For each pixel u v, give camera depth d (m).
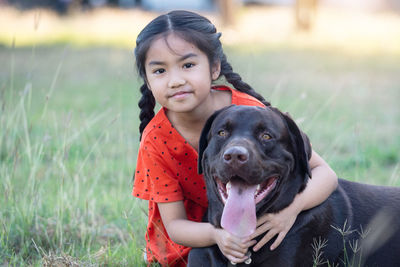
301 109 9.36
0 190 5.17
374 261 3.85
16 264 4.32
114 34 23.86
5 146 6.02
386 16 30.83
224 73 4.20
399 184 5.76
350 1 40.38
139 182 4.14
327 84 13.17
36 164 5.25
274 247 3.44
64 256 4.09
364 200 3.94
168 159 3.90
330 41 22.39
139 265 4.21
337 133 7.80
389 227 3.85
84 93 12.23
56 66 16.31
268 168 3.27
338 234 3.71
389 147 7.53
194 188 4.06
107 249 4.38
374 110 10.30
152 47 3.64
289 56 18.16
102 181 5.99
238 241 3.32
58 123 8.49
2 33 22.50
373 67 16.08
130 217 4.96
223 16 26.59
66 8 31.72
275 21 29.20
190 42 3.63
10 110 6.10
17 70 14.74
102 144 7.25
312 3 25.78
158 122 3.92
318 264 3.56
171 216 3.91
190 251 3.80
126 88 12.32
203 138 3.67
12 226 4.78
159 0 39.34
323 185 3.65
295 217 3.48
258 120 3.37
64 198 5.03
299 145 3.51
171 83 3.61
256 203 3.28
